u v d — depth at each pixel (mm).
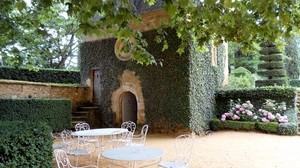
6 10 4598
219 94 12875
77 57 19641
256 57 20172
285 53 20844
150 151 4656
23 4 3354
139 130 11961
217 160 6836
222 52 13906
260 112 11281
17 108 10047
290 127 10188
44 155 4398
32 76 13961
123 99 12992
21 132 4082
